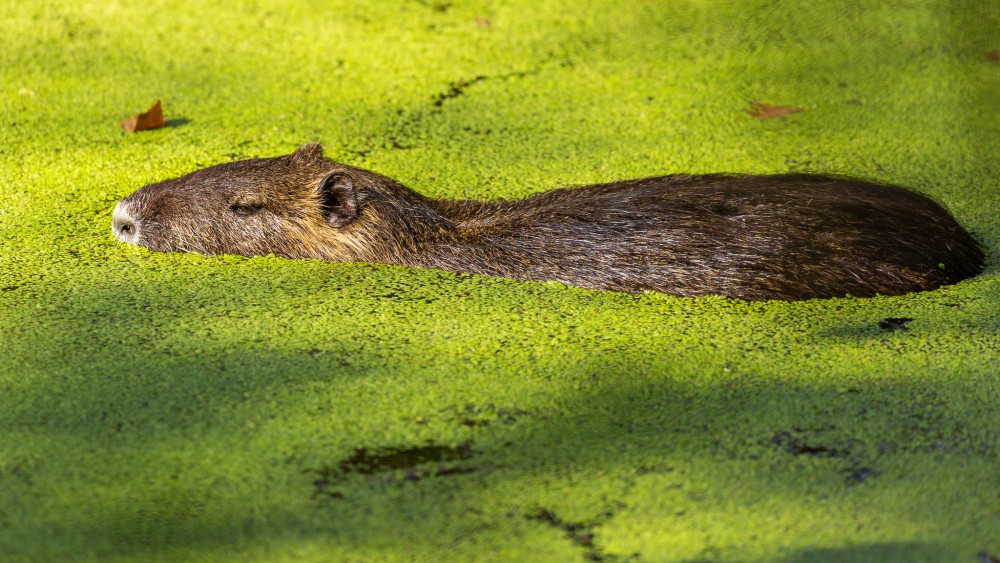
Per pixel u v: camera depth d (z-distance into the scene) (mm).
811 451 7594
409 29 16000
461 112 13766
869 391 8297
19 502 6969
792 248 9773
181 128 13125
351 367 8609
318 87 14266
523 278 10109
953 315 9398
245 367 8578
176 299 9711
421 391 8297
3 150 12461
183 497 7062
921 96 14234
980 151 12867
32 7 16266
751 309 9547
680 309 9562
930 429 7824
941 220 10234
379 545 6680
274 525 6828
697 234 9914
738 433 7801
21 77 14164
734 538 6734
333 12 16484
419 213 10562
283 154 12562
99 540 6656
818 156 12789
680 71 14984
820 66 15102
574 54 15414
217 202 10664
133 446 7562
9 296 9648
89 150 12555
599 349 8914
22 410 7941
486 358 8781
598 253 10016
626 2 16953
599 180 12188
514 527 6836
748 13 16688
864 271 9734
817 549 6645
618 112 13844
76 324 9195
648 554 6605
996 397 8195
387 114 13656
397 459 7484
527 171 12391
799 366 8664
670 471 7379
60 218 11172
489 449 7609
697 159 12711
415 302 9703
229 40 15492
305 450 7555
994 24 15883
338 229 10539
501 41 15734
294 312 9500
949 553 6617
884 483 7254
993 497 7109
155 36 15500
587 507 7020
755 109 13945
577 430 7832
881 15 16516
